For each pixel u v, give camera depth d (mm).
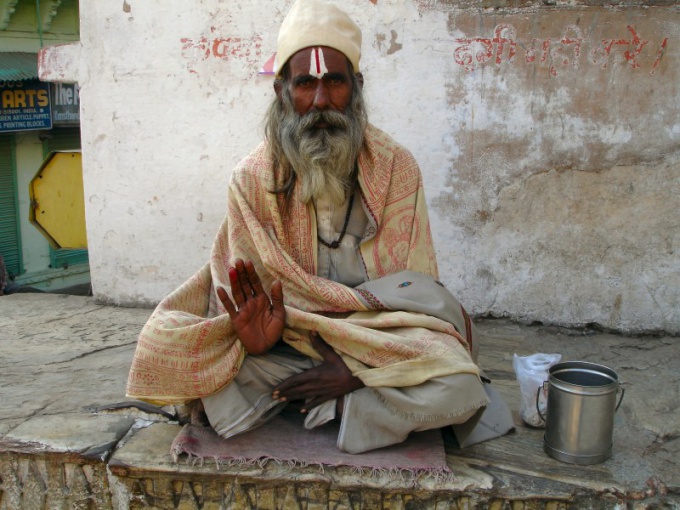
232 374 2438
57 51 4324
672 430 2750
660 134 3730
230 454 2406
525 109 3832
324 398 2467
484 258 4039
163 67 4191
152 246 4438
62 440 2607
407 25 3865
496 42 3791
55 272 9562
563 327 4020
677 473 2416
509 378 3295
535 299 4031
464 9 3789
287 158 2543
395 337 2379
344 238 2652
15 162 8867
